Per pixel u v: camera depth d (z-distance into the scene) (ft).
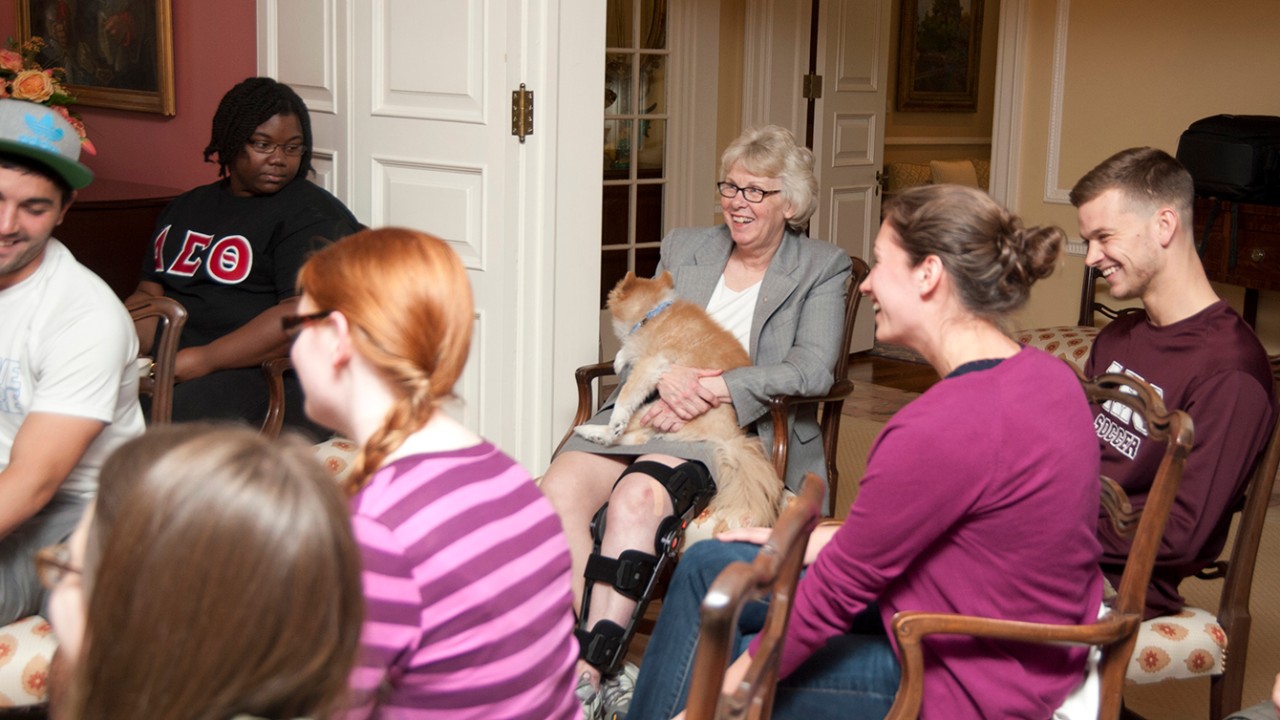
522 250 10.82
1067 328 12.55
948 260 5.19
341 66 11.80
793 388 8.71
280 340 9.73
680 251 9.90
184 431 2.72
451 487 3.74
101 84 14.34
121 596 2.49
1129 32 17.67
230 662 2.51
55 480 5.91
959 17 25.38
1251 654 9.59
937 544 5.17
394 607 3.46
